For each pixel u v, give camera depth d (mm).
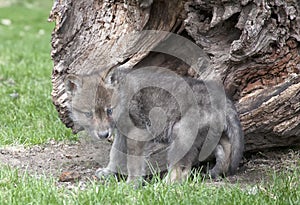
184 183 9719
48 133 13758
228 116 10625
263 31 10445
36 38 31250
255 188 9688
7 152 12430
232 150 10625
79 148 12680
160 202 8852
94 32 11734
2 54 24750
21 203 8875
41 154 12391
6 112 15891
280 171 11023
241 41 10383
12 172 10461
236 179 10578
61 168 11383
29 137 13516
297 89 10805
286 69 10945
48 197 9023
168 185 9609
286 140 11680
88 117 10680
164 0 11102
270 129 11203
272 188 9586
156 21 11469
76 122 11133
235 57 10570
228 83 11086
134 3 11211
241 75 11023
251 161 11734
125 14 11555
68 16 11656
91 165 11633
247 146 11719
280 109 10945
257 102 10977
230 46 10797
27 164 11555
